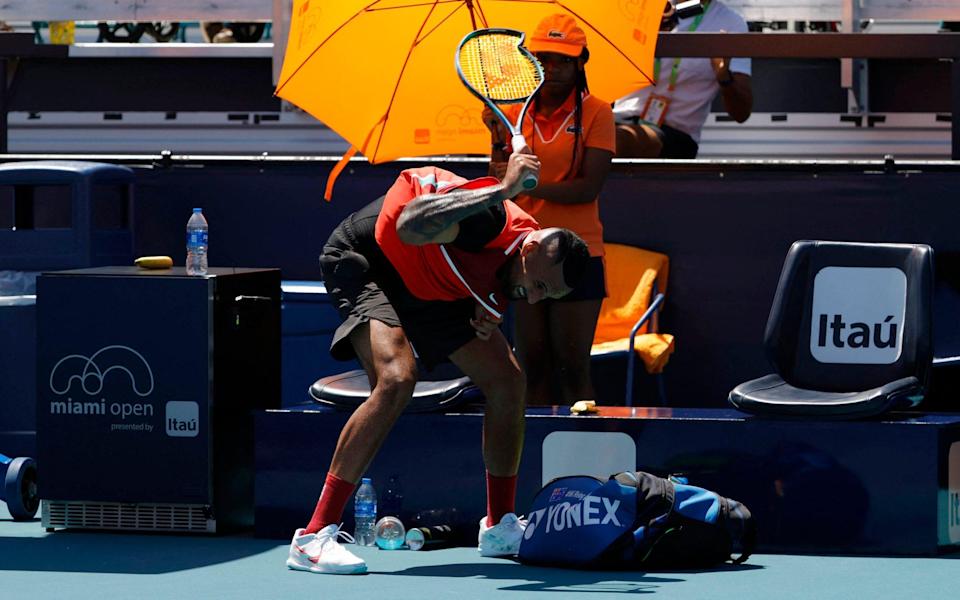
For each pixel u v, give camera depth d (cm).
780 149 3206
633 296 2638
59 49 3097
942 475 1955
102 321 2138
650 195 2698
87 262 2620
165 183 2795
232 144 3219
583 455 2031
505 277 1773
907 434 1948
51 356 2156
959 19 2914
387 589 1722
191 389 2119
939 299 2600
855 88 3186
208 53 3166
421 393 2072
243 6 2984
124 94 3238
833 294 2122
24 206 2716
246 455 2219
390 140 2289
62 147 3253
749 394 2033
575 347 2272
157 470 2131
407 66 2231
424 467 2073
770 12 2970
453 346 1869
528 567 1873
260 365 2255
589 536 1831
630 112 2902
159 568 1877
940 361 2462
